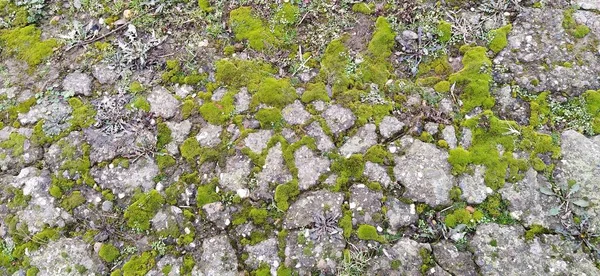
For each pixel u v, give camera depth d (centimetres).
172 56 94
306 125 85
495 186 78
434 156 80
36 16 101
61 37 98
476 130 82
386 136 83
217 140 85
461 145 81
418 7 94
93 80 93
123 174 84
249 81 90
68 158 86
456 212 77
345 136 84
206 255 77
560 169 78
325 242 76
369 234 76
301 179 81
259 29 95
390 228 77
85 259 79
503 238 75
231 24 96
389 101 86
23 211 83
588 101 83
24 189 84
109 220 81
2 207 83
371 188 79
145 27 98
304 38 94
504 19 92
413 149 81
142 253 78
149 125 88
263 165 82
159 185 83
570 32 89
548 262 72
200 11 98
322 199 79
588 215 75
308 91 88
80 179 84
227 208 80
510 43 89
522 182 78
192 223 80
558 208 75
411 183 79
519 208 76
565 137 81
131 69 93
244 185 81
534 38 89
